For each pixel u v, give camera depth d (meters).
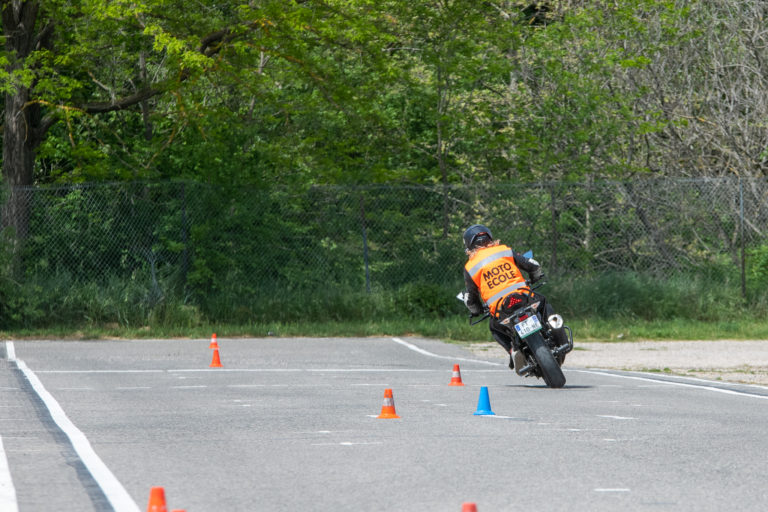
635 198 102.19
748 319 92.94
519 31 112.56
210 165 95.31
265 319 90.81
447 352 72.81
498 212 99.75
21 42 93.19
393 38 101.75
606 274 98.44
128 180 94.75
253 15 89.69
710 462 27.31
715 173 115.44
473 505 16.05
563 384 46.00
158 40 84.19
